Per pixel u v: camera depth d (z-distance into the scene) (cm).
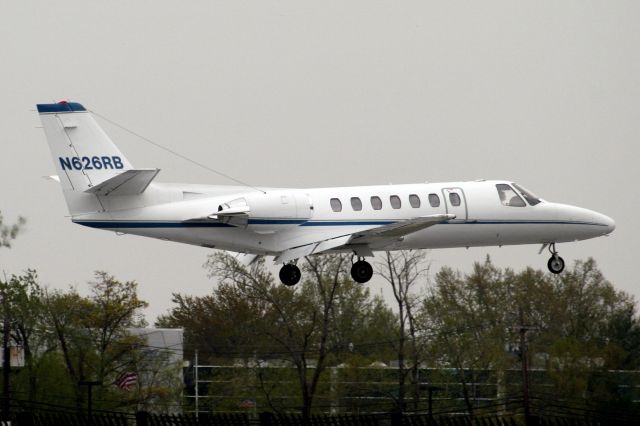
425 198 11119
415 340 14850
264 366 14225
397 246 11181
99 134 10525
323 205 10806
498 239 11431
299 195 10719
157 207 10500
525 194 11512
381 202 10962
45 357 12925
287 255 10631
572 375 14038
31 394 12569
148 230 10494
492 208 11319
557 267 11831
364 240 10719
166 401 13612
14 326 13362
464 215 11231
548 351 14912
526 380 11481
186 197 10612
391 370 14462
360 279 11038
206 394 15050
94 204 10456
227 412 13425
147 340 14962
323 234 10725
